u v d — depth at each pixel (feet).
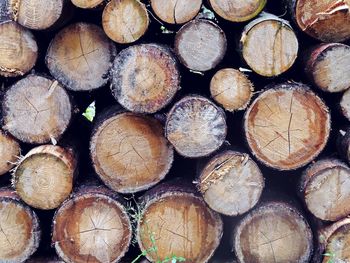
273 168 5.79
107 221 5.91
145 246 5.91
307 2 5.67
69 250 5.95
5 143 6.05
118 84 5.74
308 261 5.84
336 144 6.07
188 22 5.58
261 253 5.83
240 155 5.58
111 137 5.94
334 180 5.68
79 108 6.37
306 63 5.80
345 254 5.73
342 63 5.65
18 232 5.93
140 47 5.68
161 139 5.97
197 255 5.95
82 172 6.45
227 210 5.68
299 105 5.70
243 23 5.76
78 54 6.01
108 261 5.95
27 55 5.98
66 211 5.89
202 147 5.56
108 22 5.68
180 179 6.20
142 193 6.15
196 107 5.50
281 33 5.58
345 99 5.80
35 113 5.99
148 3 5.81
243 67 5.80
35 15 5.78
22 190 5.83
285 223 5.81
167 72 5.67
